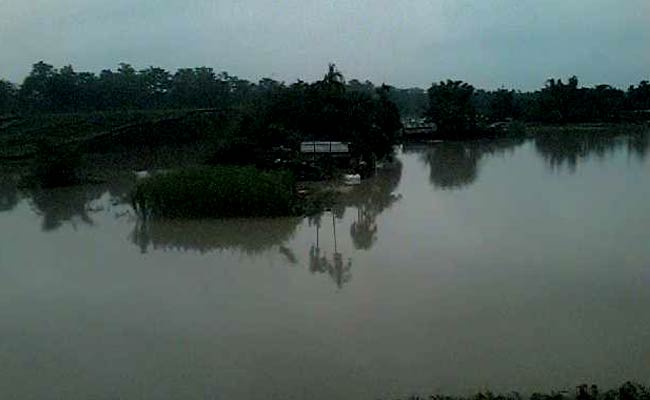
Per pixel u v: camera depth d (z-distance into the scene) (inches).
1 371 557.0
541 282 748.0
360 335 607.5
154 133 2783.0
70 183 1723.7
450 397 467.5
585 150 2381.9
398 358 554.9
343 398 490.3
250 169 1285.7
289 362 555.2
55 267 883.4
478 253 883.4
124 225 1159.6
